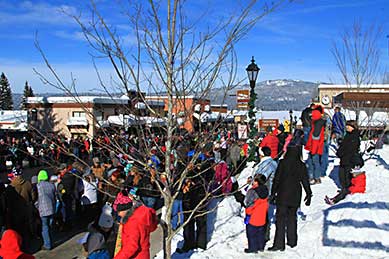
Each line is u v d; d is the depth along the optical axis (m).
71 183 10.11
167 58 4.64
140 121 4.78
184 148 5.31
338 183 11.52
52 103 28.22
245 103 6.84
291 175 7.05
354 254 6.50
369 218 7.16
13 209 8.89
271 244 7.60
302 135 12.26
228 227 9.02
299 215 8.70
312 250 6.89
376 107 18.73
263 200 7.17
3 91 62.66
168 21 4.60
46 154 7.04
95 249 5.45
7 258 4.71
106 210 5.60
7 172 19.16
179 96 4.73
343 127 13.98
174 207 8.11
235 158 13.16
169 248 5.13
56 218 10.11
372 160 14.34
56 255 8.56
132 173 8.09
